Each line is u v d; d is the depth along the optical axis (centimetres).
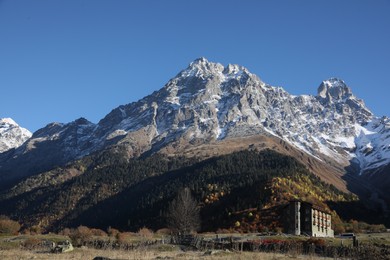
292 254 6016
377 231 16075
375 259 5888
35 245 7850
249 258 5359
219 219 18900
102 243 8119
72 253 6075
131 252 6044
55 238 10700
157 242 8656
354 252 6253
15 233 15912
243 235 11738
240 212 18925
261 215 17800
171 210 17775
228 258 5331
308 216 13650
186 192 18825
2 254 5569
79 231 11894
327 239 9294
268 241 7719
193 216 16475
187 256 5628
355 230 16562
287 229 13900
